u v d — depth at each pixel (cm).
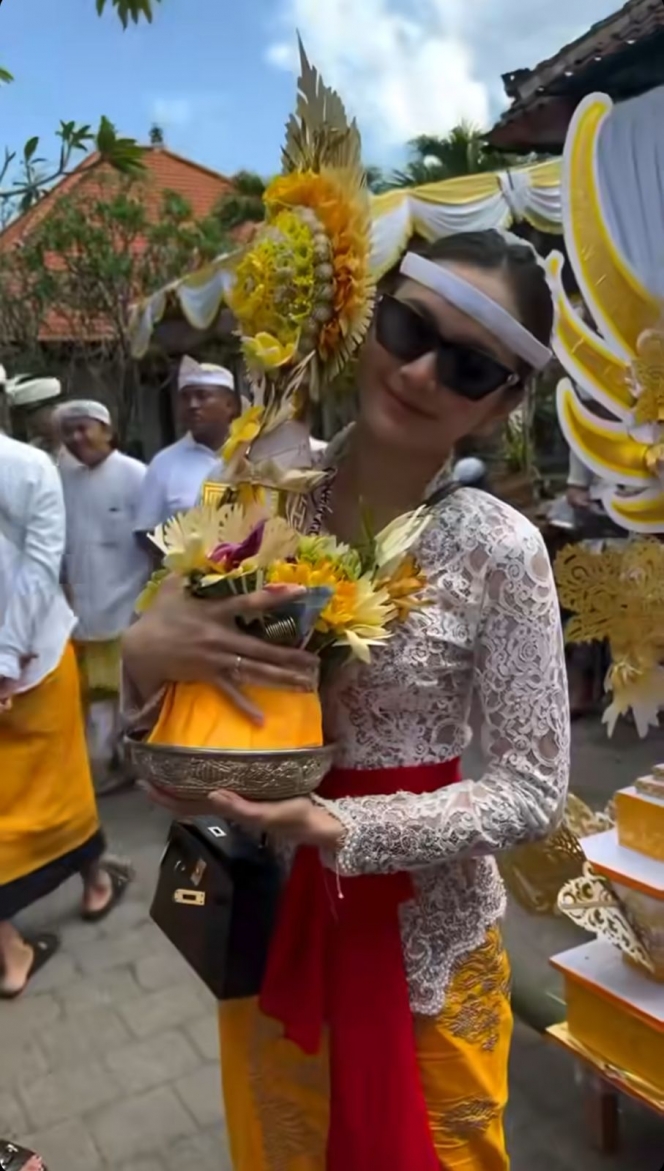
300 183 102
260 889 113
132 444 919
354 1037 108
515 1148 185
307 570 93
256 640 92
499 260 98
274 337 102
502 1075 122
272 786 91
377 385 104
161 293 582
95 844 274
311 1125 118
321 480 112
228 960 111
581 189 146
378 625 94
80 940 278
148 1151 195
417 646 103
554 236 313
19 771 250
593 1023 174
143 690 100
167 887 119
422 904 111
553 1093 199
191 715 93
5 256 870
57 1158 194
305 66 100
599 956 177
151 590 105
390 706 105
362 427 109
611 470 155
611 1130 182
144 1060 224
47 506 243
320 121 99
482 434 111
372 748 107
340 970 108
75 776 265
